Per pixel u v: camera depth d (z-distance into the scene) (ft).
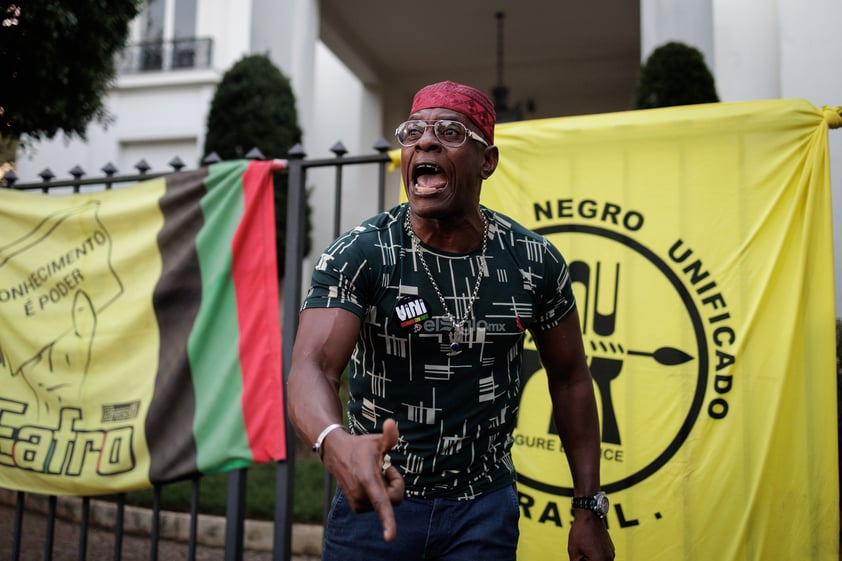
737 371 8.77
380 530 5.75
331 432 4.77
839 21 18.67
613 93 38.99
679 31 19.25
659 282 9.25
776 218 8.89
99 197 12.00
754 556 8.43
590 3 30.01
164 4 36.60
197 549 14.06
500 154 10.16
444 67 37.11
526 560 9.27
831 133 17.28
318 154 38.55
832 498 8.22
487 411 5.87
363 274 5.61
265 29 25.08
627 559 8.90
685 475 8.81
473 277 5.81
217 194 11.17
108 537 14.80
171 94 35.73
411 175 5.80
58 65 14.35
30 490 11.21
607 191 9.61
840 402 12.34
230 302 10.81
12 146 20.25
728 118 9.21
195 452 10.42
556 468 9.31
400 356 5.69
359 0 29.86
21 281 12.01
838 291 16.90
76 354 11.39
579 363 6.61
